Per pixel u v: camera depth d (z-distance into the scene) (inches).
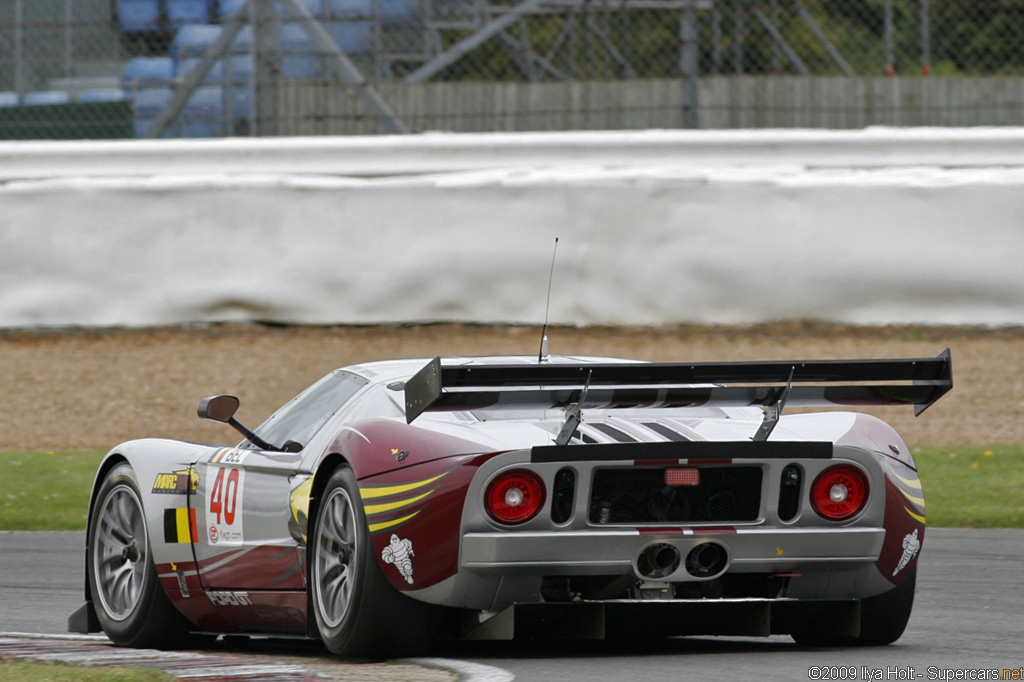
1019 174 2306.8
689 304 2333.9
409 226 2383.1
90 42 2795.3
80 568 1195.9
